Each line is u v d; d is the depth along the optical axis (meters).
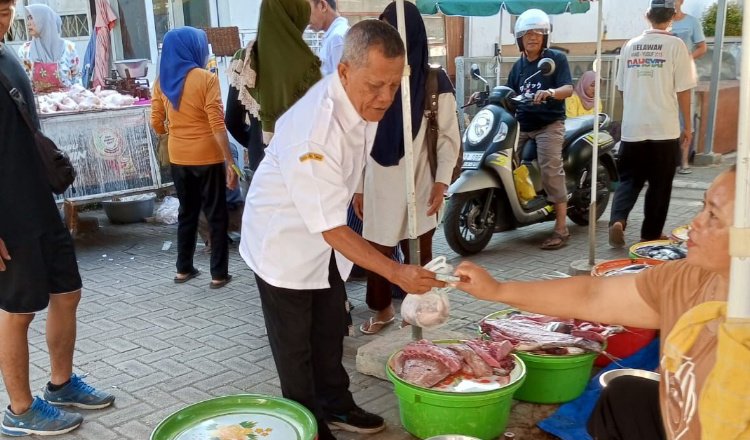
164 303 4.87
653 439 2.21
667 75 5.17
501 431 2.88
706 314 1.60
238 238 6.35
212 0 8.35
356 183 2.60
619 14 11.50
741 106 1.33
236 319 4.52
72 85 7.32
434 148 3.90
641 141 5.33
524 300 2.14
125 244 6.53
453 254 5.90
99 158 6.52
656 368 3.44
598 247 5.99
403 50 2.30
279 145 2.44
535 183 6.03
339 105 2.37
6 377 3.04
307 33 7.76
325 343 2.93
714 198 1.62
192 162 4.97
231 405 2.67
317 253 2.54
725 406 1.39
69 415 3.17
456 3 6.23
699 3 10.59
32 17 7.50
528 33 5.82
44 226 2.97
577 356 3.10
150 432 3.13
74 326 3.28
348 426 3.06
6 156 2.81
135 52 8.85
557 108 5.83
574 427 2.96
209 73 4.90
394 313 4.48
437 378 2.89
